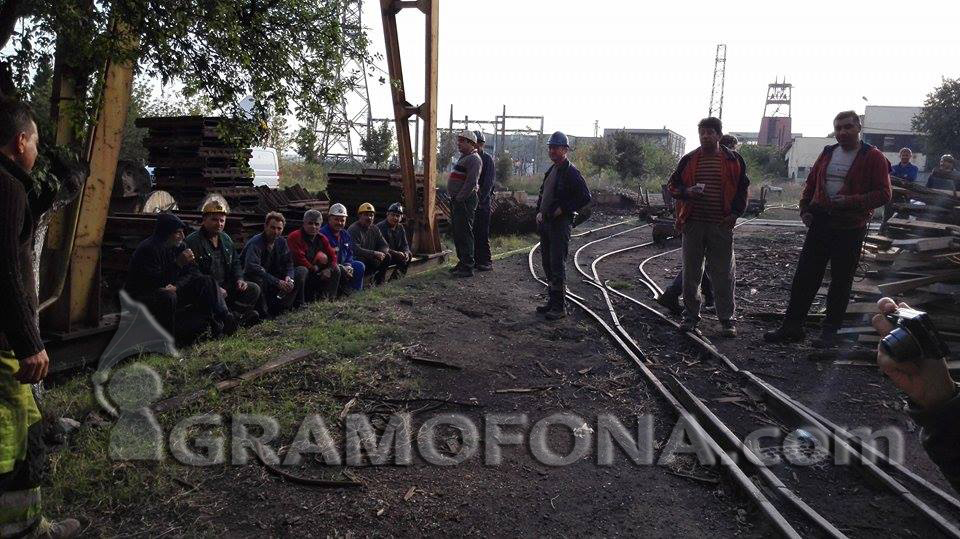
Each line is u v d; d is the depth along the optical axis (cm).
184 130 994
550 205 741
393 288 868
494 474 392
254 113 562
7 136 258
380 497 359
